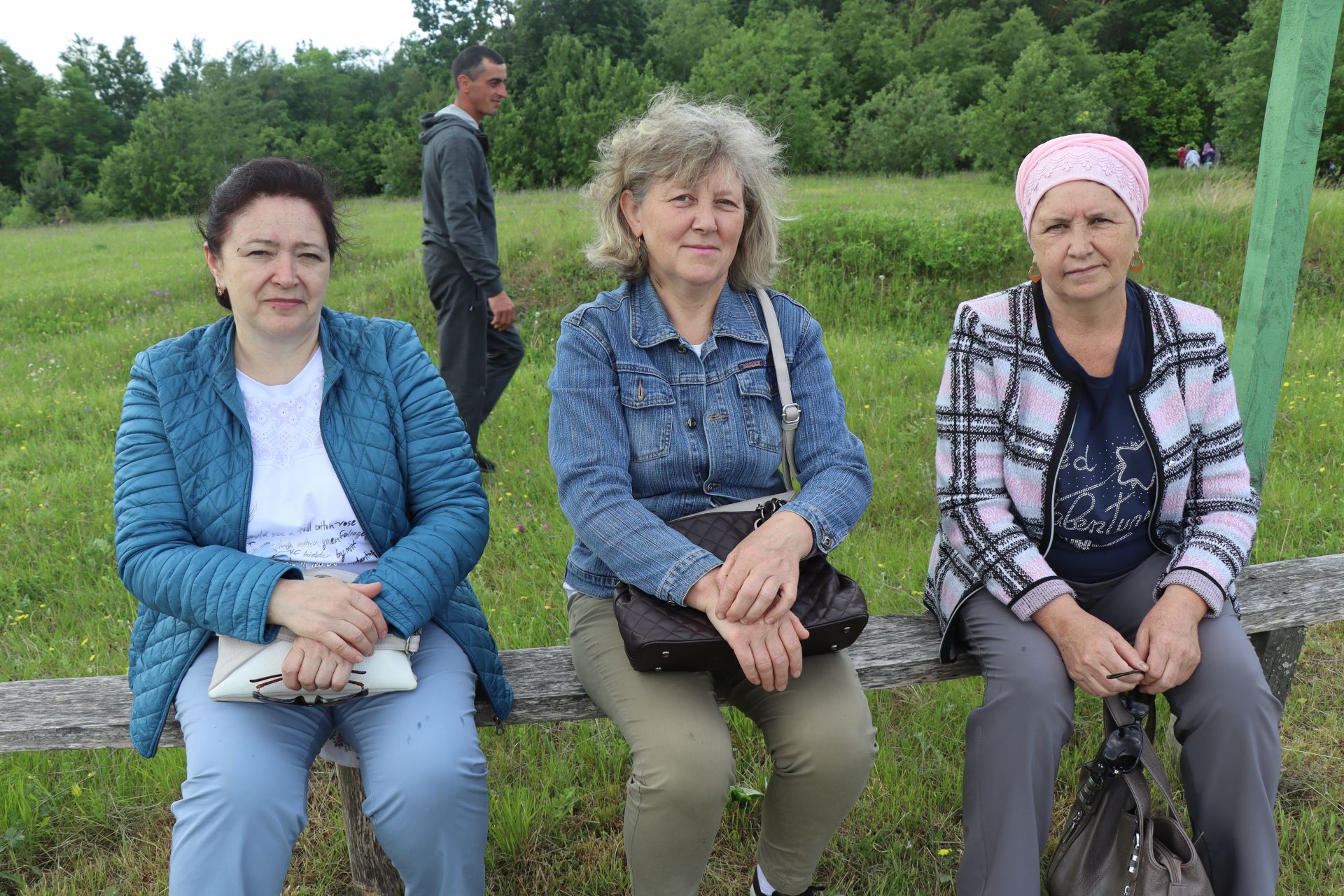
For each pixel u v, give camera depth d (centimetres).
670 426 199
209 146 4478
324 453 193
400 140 3662
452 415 204
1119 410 204
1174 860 172
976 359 210
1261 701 182
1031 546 201
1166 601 194
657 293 206
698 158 189
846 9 4834
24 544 387
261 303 181
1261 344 257
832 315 774
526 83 4769
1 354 809
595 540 189
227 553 177
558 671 213
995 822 185
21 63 6209
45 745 193
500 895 220
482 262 433
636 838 177
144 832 236
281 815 163
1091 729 263
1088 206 188
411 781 166
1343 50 1681
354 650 168
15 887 218
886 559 348
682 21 5338
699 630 176
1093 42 4922
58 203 4138
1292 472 416
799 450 209
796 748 179
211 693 168
